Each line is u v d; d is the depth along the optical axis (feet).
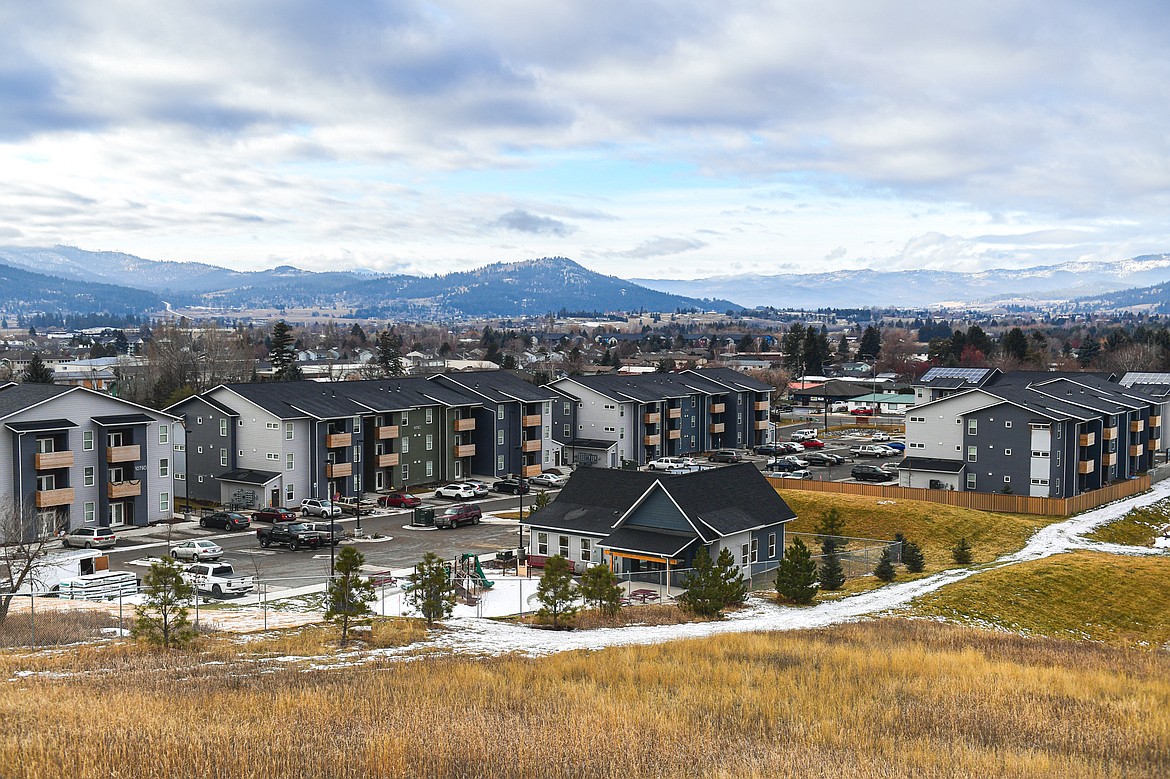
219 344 467.11
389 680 81.56
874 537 226.58
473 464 312.09
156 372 436.35
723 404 390.83
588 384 347.36
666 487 180.04
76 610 140.26
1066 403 284.61
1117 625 161.48
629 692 76.43
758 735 63.05
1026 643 124.47
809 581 159.74
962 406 273.95
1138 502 265.34
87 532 201.77
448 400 298.97
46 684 80.07
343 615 117.39
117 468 222.07
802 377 653.30
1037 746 62.23
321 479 261.65
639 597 163.73
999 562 194.59
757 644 107.34
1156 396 344.49
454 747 55.31
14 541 172.24
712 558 176.45
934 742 61.36
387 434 279.49
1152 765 57.67
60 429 204.03
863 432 458.50
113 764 49.37
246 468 256.73
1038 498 247.29
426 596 133.69
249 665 95.66
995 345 654.94
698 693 76.48
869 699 76.28
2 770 48.32
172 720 59.57
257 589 166.71
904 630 129.08
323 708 66.18
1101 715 73.10
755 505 191.21
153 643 107.65
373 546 209.05
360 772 49.85
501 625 135.95
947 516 233.76
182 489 265.95
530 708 69.56
